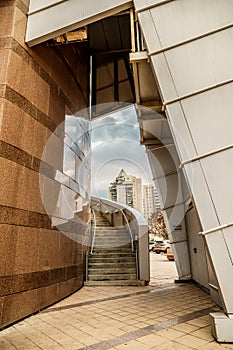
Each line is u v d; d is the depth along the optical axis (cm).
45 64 566
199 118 400
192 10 455
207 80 415
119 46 910
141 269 783
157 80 426
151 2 467
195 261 772
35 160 494
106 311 472
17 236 423
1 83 429
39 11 520
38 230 489
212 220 362
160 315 439
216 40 433
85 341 327
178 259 858
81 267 755
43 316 443
